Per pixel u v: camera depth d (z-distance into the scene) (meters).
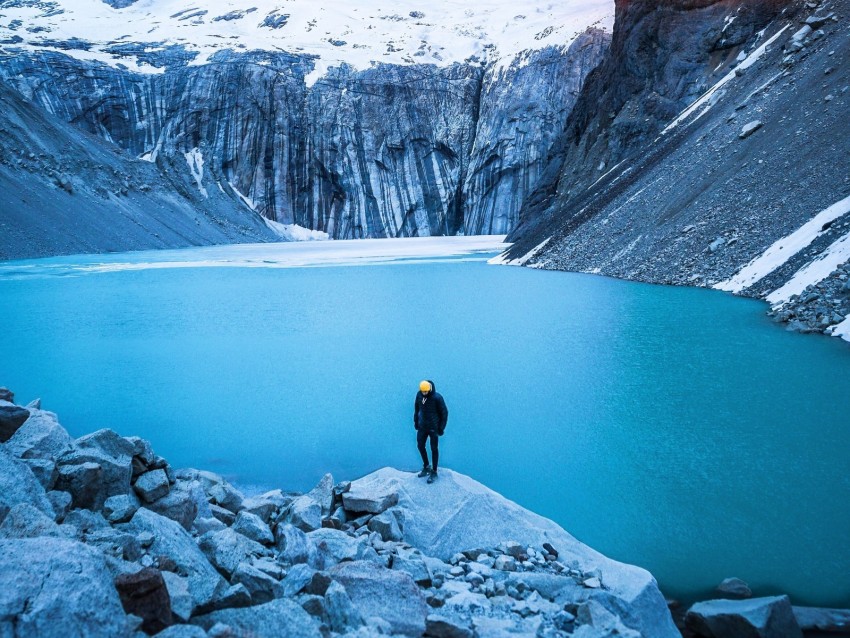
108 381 14.91
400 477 8.36
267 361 16.84
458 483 8.07
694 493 8.23
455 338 19.42
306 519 6.80
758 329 18.83
